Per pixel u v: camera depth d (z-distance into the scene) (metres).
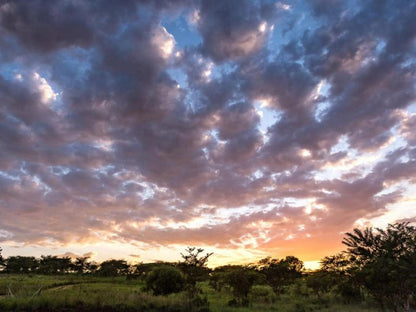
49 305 17.33
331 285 30.59
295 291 36.69
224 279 29.02
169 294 27.53
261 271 36.50
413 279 16.58
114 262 80.50
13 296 20.03
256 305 23.89
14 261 89.00
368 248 18.20
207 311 18.55
